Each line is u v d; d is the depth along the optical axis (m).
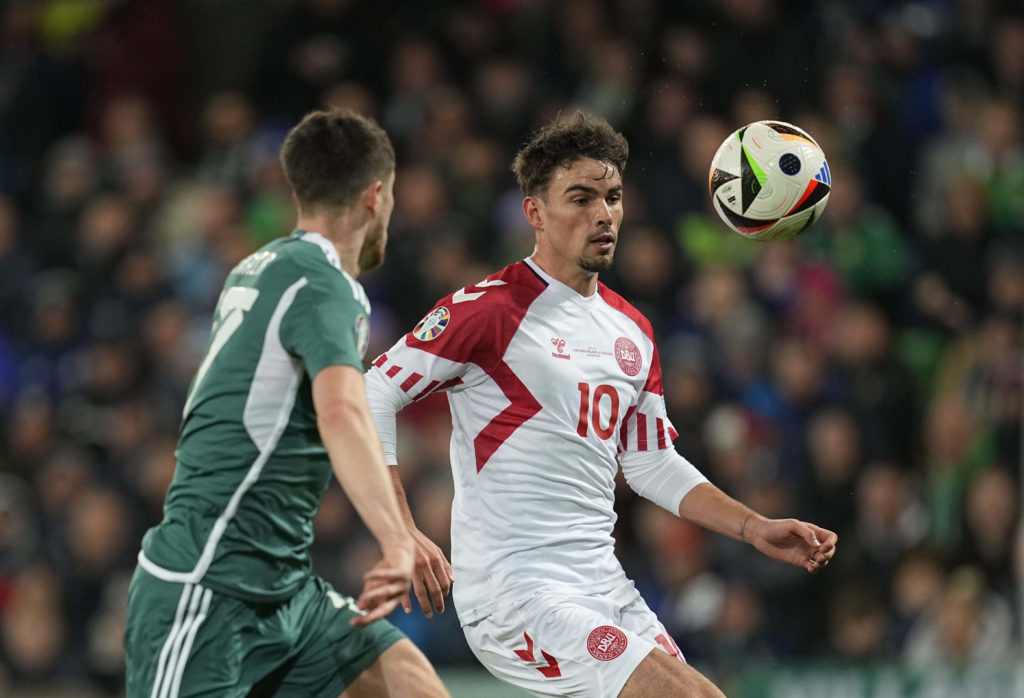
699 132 36.22
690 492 16.81
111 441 31.78
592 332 16.16
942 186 38.88
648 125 36.78
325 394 13.03
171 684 13.46
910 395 33.28
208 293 34.53
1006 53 42.75
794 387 32.16
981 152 40.00
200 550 13.55
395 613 28.31
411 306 33.81
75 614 29.22
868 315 34.22
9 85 41.28
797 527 15.94
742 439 30.66
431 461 29.94
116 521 29.89
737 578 28.83
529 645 15.47
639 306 33.38
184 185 38.38
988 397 34.72
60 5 44.00
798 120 38.19
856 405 32.62
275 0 42.03
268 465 13.72
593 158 15.86
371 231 14.75
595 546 15.99
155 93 42.19
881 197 38.75
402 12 40.50
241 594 13.66
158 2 42.72
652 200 35.56
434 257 34.06
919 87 40.56
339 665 14.70
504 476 15.74
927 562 30.09
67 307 34.91
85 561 29.53
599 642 14.98
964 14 42.75
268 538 13.82
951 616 29.55
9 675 28.72
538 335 15.84
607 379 16.09
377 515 12.53
